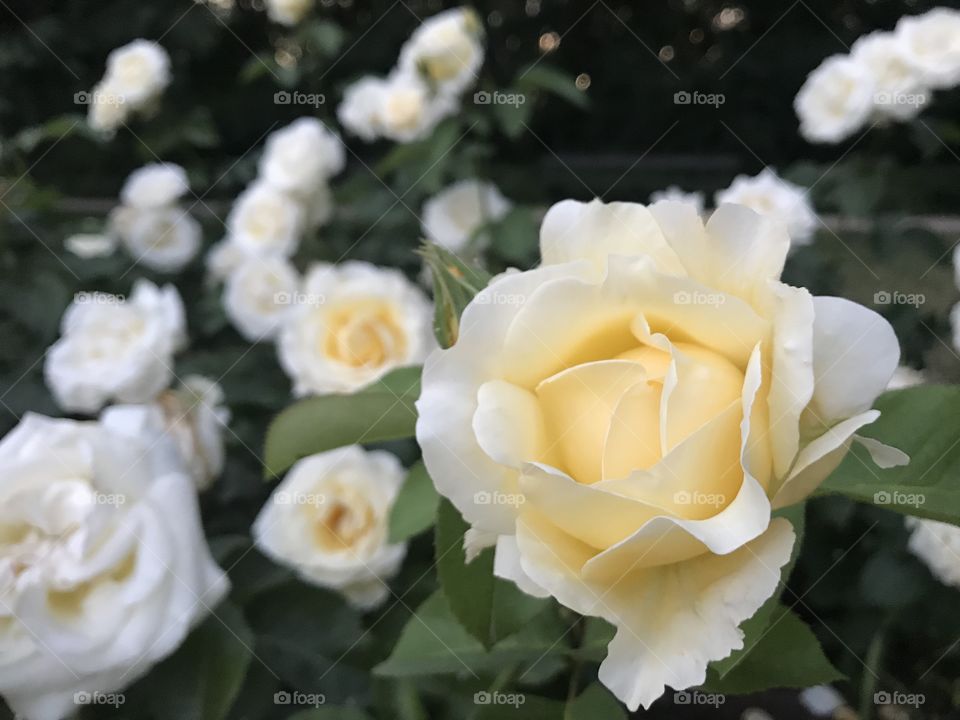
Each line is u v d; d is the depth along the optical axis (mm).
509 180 1112
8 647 242
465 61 842
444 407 188
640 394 186
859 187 777
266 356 692
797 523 200
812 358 175
